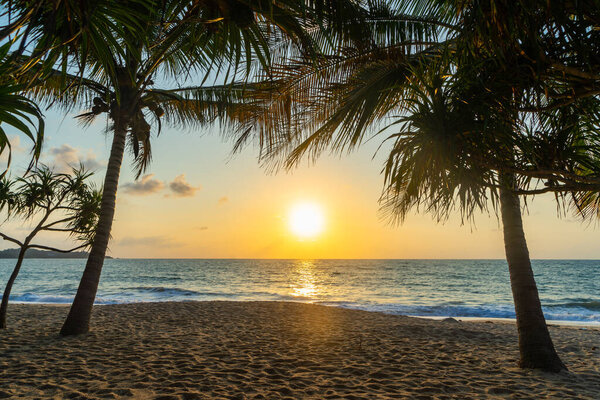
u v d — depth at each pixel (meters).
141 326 8.25
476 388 4.36
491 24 2.16
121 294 24.17
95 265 7.07
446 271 67.19
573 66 2.33
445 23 4.09
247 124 5.46
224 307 12.05
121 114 6.82
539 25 2.13
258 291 29.00
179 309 11.36
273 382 4.44
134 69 6.51
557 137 2.56
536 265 97.12
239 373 4.77
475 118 2.48
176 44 3.72
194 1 1.87
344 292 29.62
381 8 4.49
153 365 5.01
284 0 1.97
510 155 2.48
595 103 2.57
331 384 4.41
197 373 4.69
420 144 2.38
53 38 1.58
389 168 2.55
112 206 7.19
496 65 2.44
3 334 6.83
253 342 6.83
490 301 23.61
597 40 2.22
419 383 4.51
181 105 7.81
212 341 6.83
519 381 4.63
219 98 7.30
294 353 6.03
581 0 2.06
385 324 9.52
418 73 2.85
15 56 1.33
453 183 2.37
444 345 6.99
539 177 2.52
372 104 4.43
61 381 4.23
